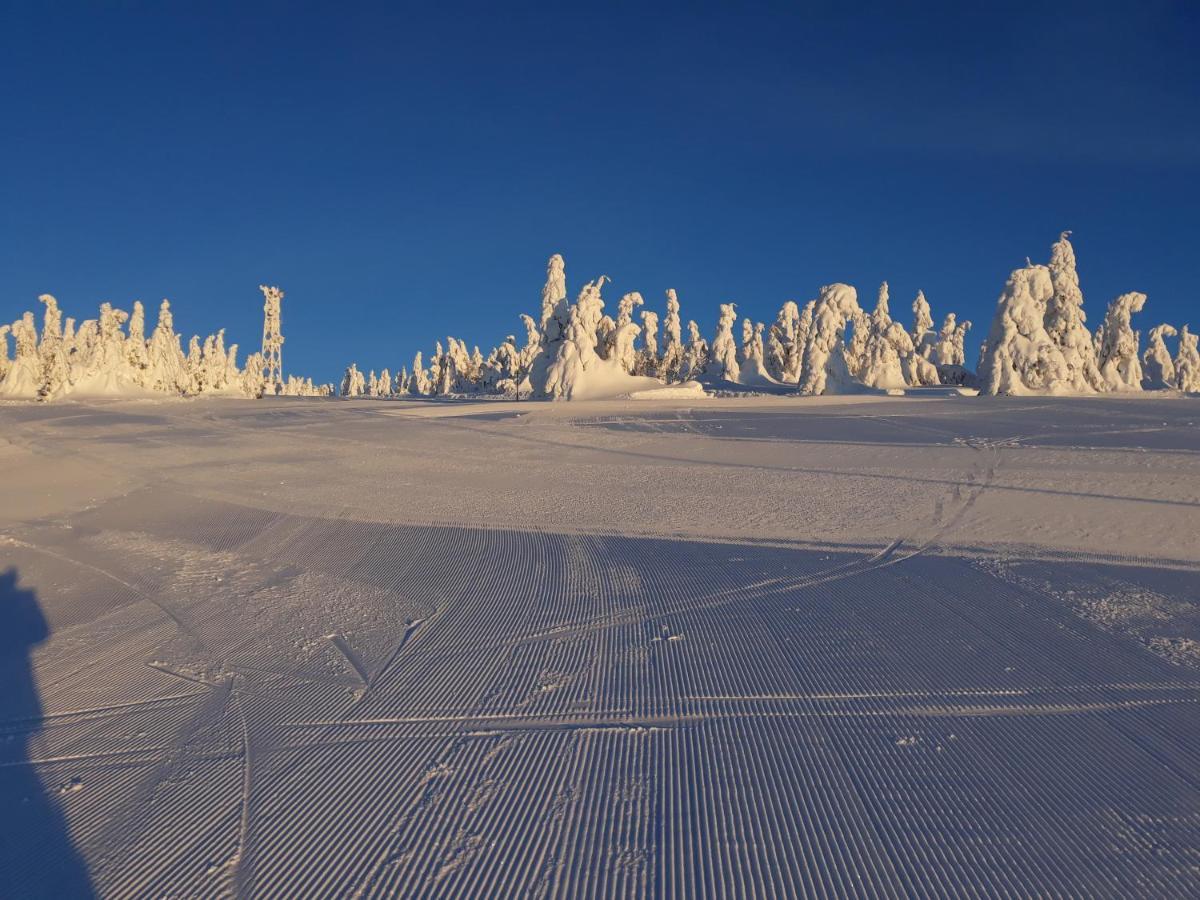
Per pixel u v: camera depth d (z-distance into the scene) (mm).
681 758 6344
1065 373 52844
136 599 11867
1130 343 65250
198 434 36812
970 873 4742
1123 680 7707
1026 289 53875
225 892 4816
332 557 14273
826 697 7469
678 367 96750
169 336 82625
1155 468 21922
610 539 15117
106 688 8414
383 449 31031
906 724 6844
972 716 6969
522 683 8086
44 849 5367
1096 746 6352
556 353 66062
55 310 74938
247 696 8031
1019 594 10805
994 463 23562
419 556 14141
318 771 6352
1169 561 12594
